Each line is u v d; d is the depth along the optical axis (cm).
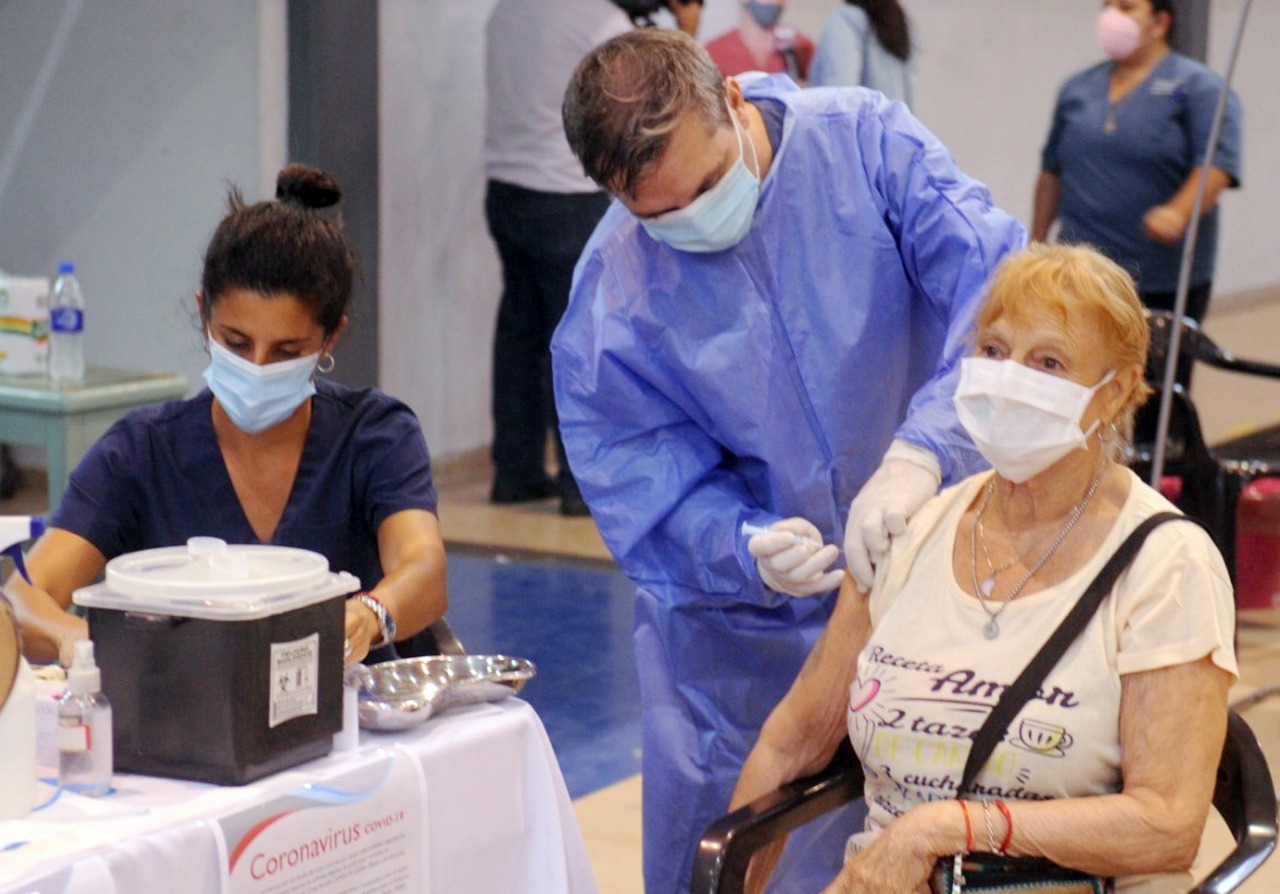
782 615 229
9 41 587
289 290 199
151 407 222
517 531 577
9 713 154
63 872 143
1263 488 471
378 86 579
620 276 222
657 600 236
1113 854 168
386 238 610
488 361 673
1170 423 412
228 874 156
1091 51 1000
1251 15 1042
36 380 405
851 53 550
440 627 224
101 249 585
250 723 162
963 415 181
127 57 570
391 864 172
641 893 303
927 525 191
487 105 584
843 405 220
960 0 856
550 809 189
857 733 188
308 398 218
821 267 217
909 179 219
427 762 175
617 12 564
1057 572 180
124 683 165
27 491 611
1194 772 168
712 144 200
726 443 224
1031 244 188
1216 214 468
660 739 237
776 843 205
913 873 171
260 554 176
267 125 556
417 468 223
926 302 224
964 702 179
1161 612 171
